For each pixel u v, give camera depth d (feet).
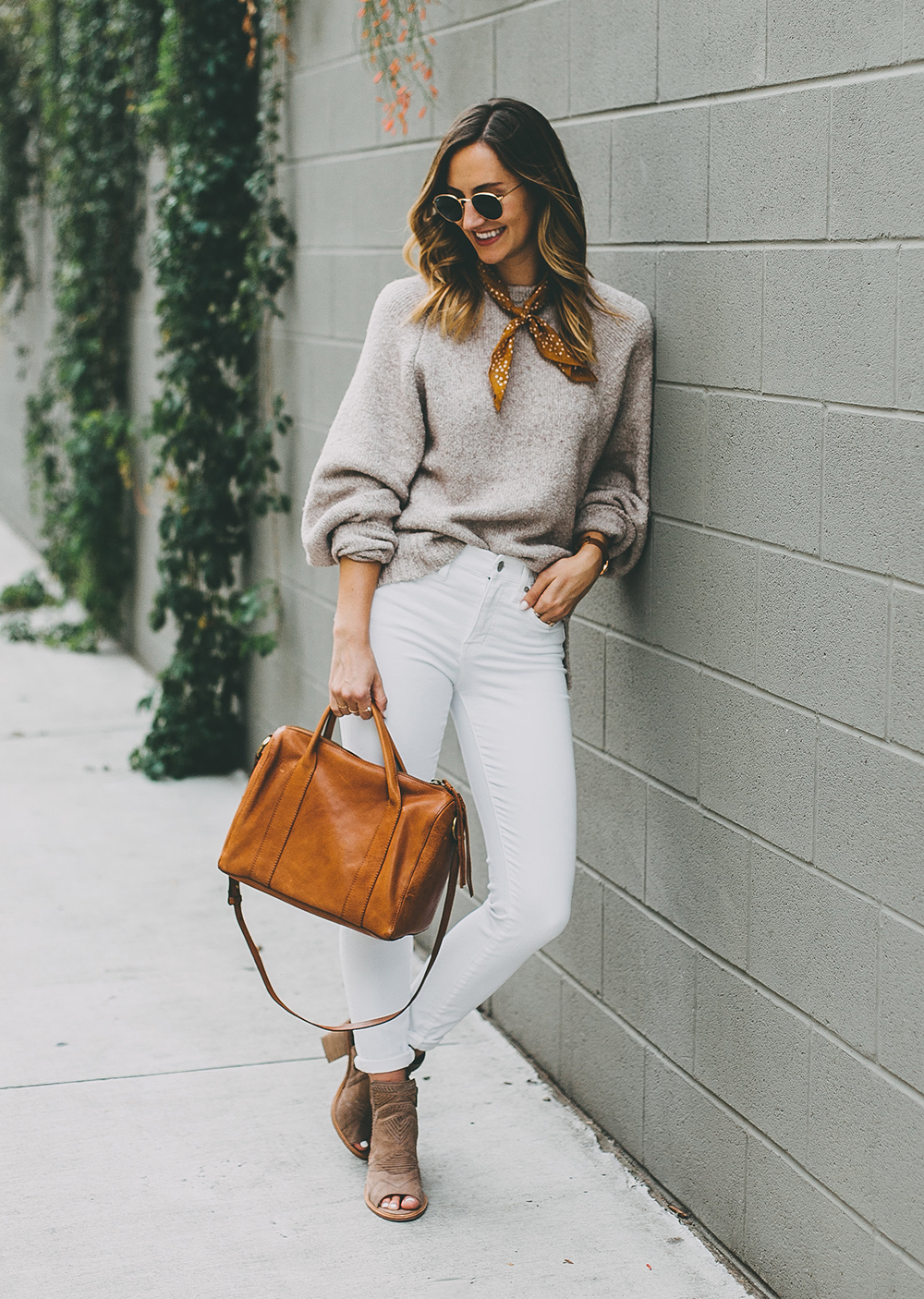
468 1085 10.00
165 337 17.39
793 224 6.88
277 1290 7.55
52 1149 8.91
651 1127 8.77
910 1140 6.37
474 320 7.63
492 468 7.75
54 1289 7.54
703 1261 7.93
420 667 7.81
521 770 7.90
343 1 13.09
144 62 18.85
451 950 8.24
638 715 8.80
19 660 22.71
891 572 6.31
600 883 9.41
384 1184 8.25
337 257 13.62
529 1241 8.06
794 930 7.23
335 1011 10.93
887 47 6.11
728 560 7.67
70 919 12.68
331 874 7.48
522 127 7.36
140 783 16.83
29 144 29.48
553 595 7.80
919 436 6.07
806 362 6.85
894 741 6.35
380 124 12.34
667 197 8.03
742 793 7.66
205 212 16.31
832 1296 7.02
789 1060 7.32
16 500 36.11
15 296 33.63
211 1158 8.85
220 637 17.30
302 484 15.02
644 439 8.29
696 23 7.61
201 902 13.17
